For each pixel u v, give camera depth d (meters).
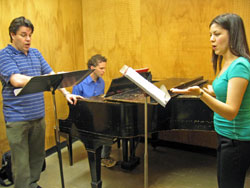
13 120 2.00
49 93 3.13
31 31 1.94
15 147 2.04
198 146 3.21
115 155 3.13
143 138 3.49
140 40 3.31
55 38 3.18
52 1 3.08
